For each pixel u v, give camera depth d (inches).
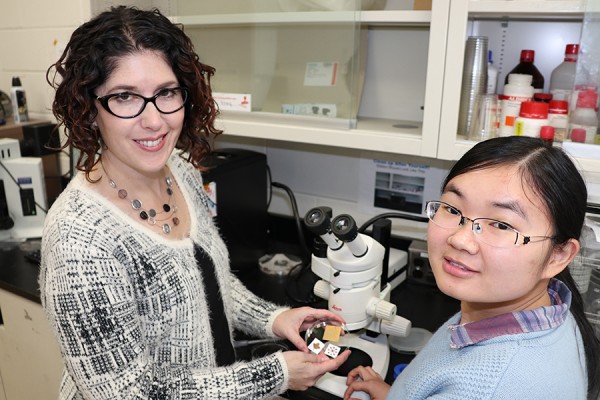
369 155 65.4
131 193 36.0
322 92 55.8
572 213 26.2
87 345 30.0
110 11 32.5
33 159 68.5
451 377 26.5
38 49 73.8
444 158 47.5
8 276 58.3
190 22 58.9
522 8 41.8
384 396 36.8
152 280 33.7
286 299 57.0
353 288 43.4
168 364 35.9
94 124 33.2
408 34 60.7
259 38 58.4
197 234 39.4
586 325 31.5
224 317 41.0
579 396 25.6
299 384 37.1
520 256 25.2
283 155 72.7
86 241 30.7
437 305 54.7
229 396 33.4
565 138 44.5
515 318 26.5
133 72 30.9
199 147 40.8
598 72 43.4
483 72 48.8
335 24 53.0
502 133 47.0
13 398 64.2
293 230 72.8
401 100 63.1
